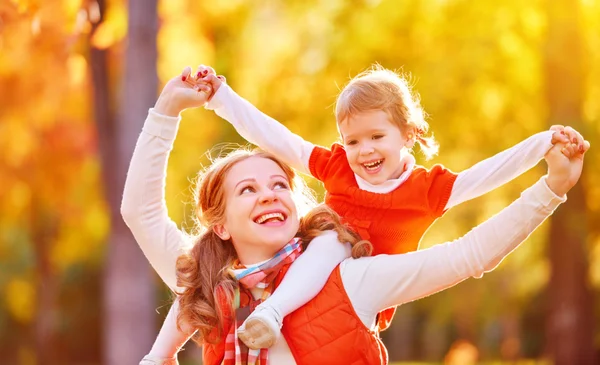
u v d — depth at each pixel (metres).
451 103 18.05
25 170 22.55
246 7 19.77
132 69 13.61
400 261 4.02
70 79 12.78
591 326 18.05
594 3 17.00
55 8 8.78
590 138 16.91
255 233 4.12
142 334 14.72
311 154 4.57
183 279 4.21
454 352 34.59
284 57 20.20
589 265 18.08
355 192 4.43
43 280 33.69
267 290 4.10
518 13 17.80
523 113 18.89
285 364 3.96
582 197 17.53
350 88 4.45
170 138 4.32
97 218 27.33
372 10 18.41
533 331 37.44
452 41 17.95
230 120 4.60
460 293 32.56
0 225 31.92
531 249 25.28
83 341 37.44
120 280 14.69
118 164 14.28
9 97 15.91
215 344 4.12
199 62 17.25
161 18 15.76
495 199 21.25
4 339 36.53
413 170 4.45
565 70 17.11
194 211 4.58
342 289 4.01
